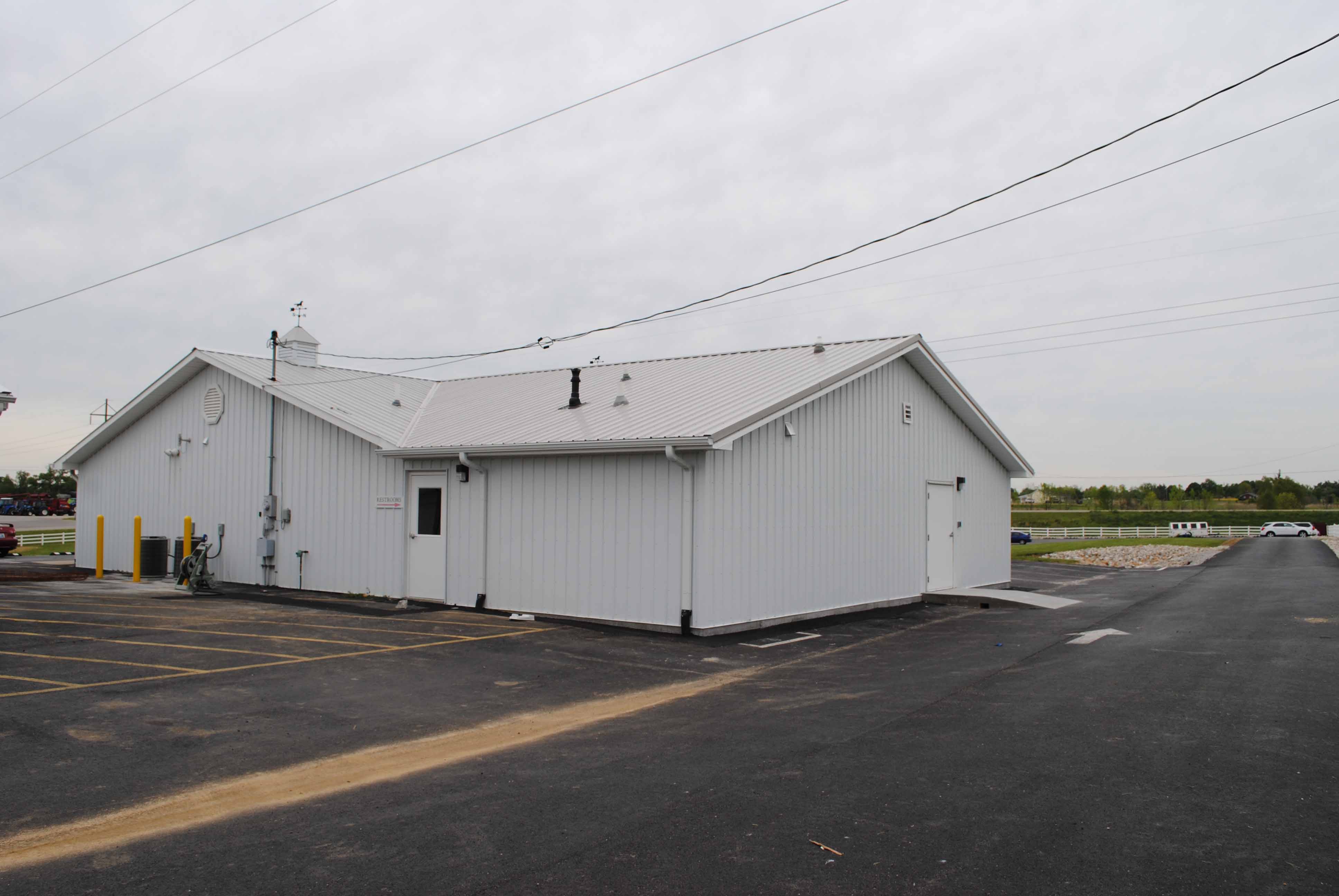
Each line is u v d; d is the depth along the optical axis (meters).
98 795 5.53
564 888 4.17
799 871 4.37
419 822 5.07
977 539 20.19
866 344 16.78
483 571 14.41
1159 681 8.94
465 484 14.82
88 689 8.34
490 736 7.07
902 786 5.66
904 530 17.20
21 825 5.01
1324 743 6.60
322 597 16.06
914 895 4.09
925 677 9.47
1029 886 4.18
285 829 4.96
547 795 5.54
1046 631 13.05
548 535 13.68
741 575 12.80
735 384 15.19
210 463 19.06
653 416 13.68
